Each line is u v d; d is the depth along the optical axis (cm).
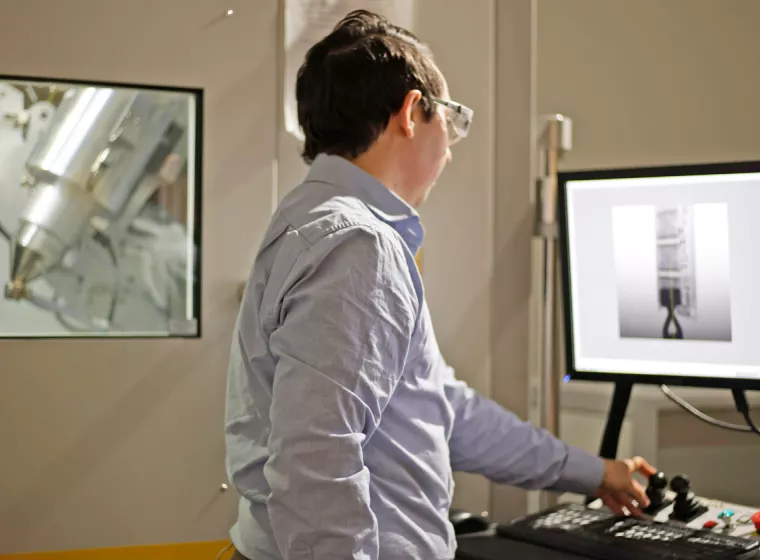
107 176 158
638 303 147
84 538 156
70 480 155
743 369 139
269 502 92
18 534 154
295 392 92
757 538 127
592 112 217
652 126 219
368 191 108
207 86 159
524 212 175
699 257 142
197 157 161
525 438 139
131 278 159
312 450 90
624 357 149
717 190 140
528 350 176
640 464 143
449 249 172
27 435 153
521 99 174
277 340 95
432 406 111
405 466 107
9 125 153
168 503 160
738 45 216
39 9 152
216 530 162
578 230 152
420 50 115
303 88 115
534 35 174
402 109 109
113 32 155
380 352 95
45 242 155
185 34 158
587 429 207
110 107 157
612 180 148
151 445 158
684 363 144
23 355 152
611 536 129
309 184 109
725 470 200
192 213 161
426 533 106
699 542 123
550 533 133
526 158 174
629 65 218
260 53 161
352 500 90
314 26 163
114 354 156
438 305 172
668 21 217
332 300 93
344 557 89
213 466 162
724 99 217
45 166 155
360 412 93
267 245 107
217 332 161
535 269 196
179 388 159
